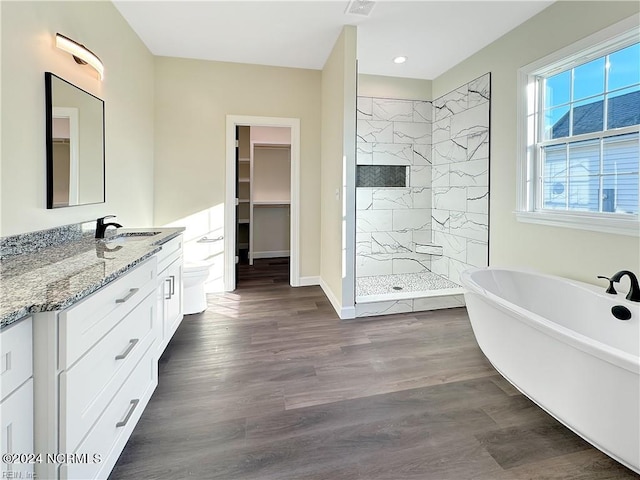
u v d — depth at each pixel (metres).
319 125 3.97
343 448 1.46
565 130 2.59
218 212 3.75
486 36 3.06
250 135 5.38
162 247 2.04
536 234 2.76
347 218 2.98
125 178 2.79
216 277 3.80
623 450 1.29
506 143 3.05
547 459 1.40
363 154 4.14
